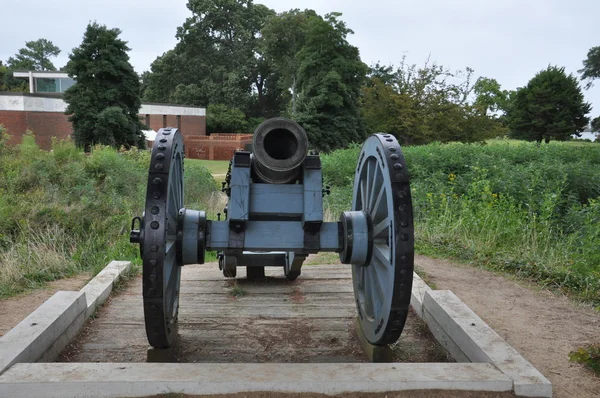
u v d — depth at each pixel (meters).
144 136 26.78
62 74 49.00
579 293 5.64
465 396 2.82
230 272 6.14
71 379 2.80
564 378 3.45
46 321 3.71
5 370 2.92
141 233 3.23
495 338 3.47
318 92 31.84
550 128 37.75
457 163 13.17
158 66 61.53
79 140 24.70
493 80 47.47
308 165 3.84
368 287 3.91
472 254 7.36
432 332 4.35
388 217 3.20
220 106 53.56
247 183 3.75
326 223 3.76
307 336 4.39
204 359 3.90
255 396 2.79
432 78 25.08
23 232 7.98
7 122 29.73
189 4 61.69
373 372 2.96
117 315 4.87
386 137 3.50
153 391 2.79
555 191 9.62
